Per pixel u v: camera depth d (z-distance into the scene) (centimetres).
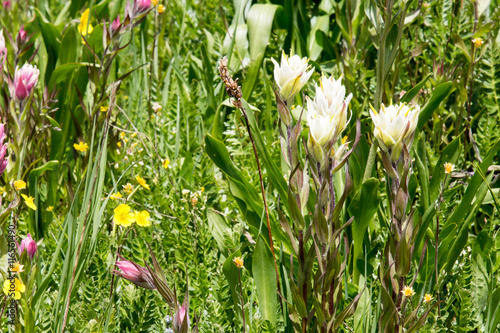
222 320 221
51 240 243
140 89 378
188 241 251
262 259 213
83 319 205
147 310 211
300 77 173
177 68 416
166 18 434
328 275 179
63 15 439
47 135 323
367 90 327
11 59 318
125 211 199
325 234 175
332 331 186
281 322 213
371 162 247
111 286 217
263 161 244
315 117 170
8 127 282
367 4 243
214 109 380
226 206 294
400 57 340
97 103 299
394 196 179
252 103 385
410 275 237
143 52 388
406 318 186
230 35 430
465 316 214
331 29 464
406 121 170
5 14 418
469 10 370
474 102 350
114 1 418
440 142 329
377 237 252
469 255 256
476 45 306
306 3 460
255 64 379
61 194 316
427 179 250
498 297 219
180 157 342
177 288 233
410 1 227
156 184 287
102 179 218
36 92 364
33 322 186
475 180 243
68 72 328
